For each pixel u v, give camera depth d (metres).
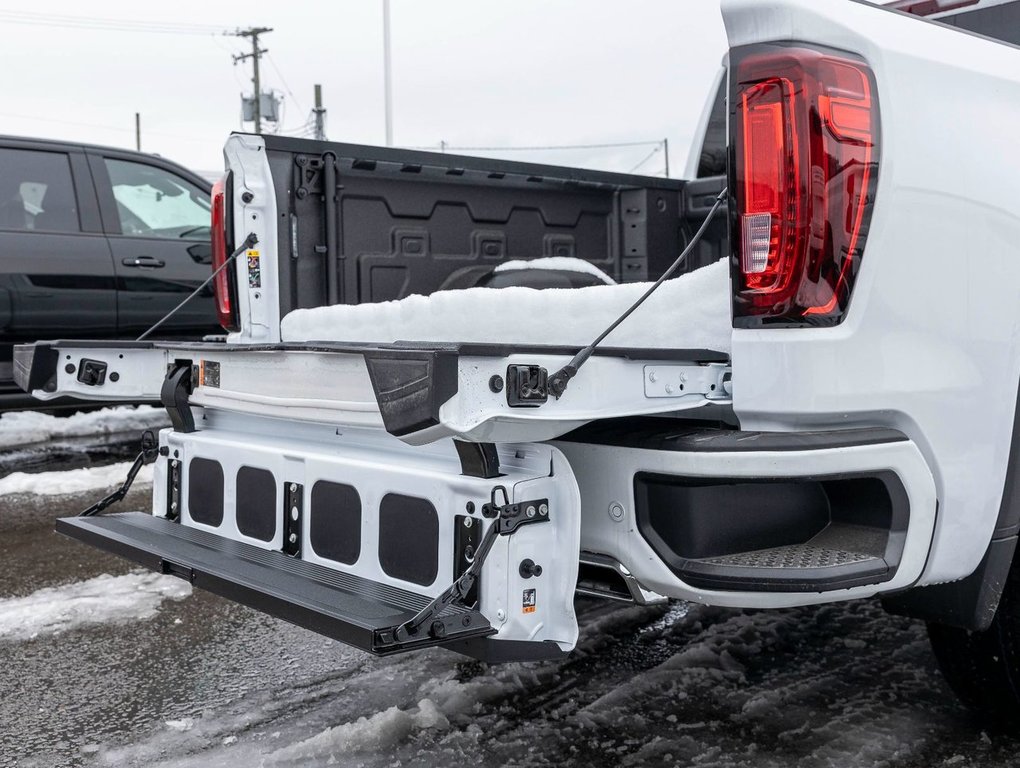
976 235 2.02
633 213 3.84
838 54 1.82
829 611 3.41
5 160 6.12
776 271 1.81
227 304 3.02
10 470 6.18
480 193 3.43
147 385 2.90
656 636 3.20
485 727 2.53
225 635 3.33
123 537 2.55
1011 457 2.15
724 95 3.91
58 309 6.21
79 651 3.19
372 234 3.19
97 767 2.40
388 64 15.09
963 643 2.39
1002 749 2.39
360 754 2.39
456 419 1.66
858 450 1.86
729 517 1.92
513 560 1.86
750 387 1.86
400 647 1.74
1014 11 3.34
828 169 1.79
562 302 2.18
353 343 2.20
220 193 3.00
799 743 2.42
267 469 2.43
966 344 2.02
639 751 2.39
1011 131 2.11
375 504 2.13
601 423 2.02
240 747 2.49
